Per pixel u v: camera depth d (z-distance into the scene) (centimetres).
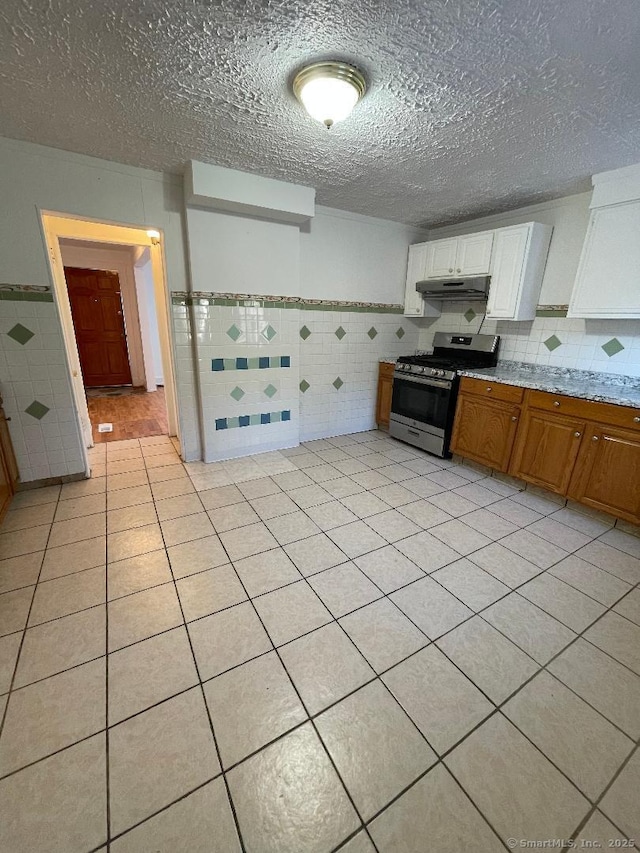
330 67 143
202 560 199
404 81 153
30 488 267
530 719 125
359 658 145
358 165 237
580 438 240
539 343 312
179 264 278
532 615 168
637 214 228
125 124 192
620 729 122
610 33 125
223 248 283
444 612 168
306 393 373
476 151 214
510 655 148
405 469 320
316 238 336
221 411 317
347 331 380
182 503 256
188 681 134
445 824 99
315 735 118
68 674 135
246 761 111
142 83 157
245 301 303
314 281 346
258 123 189
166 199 262
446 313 393
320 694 131
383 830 97
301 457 341
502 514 251
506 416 283
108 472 300
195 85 158
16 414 251
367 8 118
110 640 150
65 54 140
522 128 187
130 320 621
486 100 164
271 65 146
